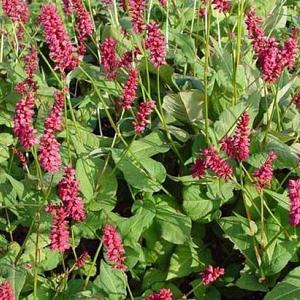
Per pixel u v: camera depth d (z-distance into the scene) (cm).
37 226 73
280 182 87
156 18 119
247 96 91
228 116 85
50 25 73
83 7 93
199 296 77
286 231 76
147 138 87
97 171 84
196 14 116
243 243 76
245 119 71
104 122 103
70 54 75
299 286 68
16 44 103
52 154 67
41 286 73
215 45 97
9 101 98
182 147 90
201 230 83
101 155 86
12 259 75
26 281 74
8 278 70
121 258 64
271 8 122
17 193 81
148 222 78
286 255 75
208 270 64
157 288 78
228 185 80
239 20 85
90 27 94
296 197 63
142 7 84
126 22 103
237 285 75
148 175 82
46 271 79
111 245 63
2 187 84
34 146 78
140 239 81
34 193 81
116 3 116
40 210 75
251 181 78
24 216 81
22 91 89
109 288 70
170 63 109
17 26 106
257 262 76
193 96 91
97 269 81
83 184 81
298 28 108
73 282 74
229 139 73
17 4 92
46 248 77
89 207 80
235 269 80
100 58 97
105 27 107
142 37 88
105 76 93
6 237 86
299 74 98
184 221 79
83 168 82
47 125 67
